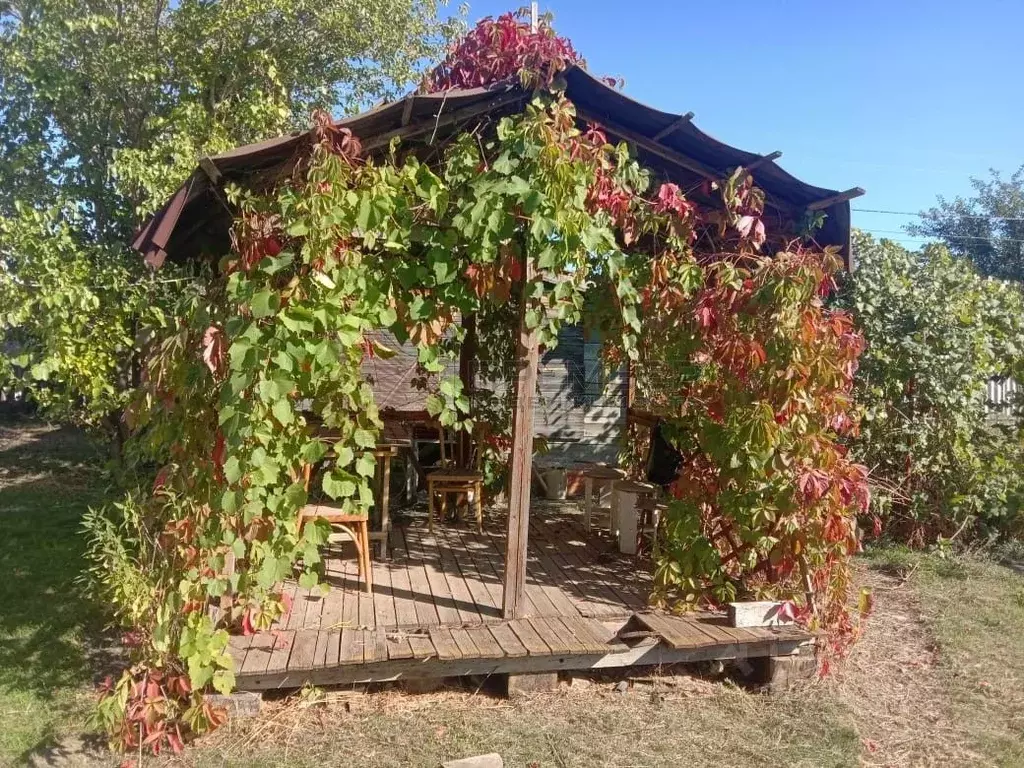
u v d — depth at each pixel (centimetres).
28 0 757
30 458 1104
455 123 407
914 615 542
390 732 357
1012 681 438
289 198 339
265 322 330
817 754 353
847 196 427
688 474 456
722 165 436
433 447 856
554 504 815
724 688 415
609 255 407
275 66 838
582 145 376
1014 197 2078
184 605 334
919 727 385
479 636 401
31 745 345
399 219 366
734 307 413
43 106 765
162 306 675
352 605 447
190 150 712
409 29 1002
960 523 713
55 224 707
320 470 611
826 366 403
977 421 726
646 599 471
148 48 823
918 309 690
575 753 347
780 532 420
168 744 342
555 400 915
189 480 350
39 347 702
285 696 382
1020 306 769
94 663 433
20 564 615
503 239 373
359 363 362
